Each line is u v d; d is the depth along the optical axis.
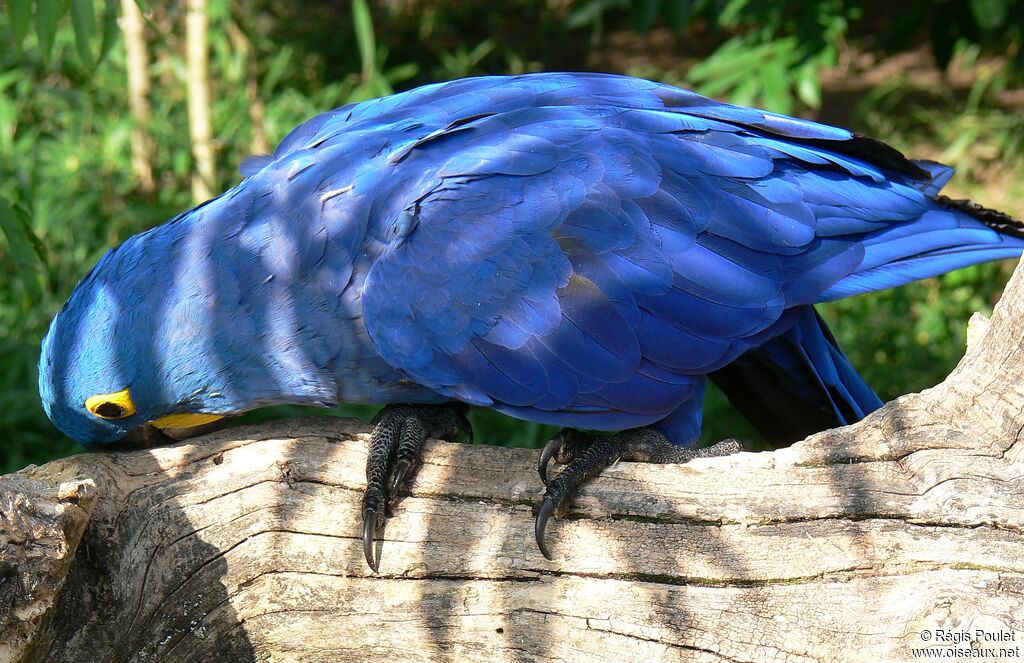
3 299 9.54
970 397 4.11
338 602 4.41
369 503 4.43
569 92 5.55
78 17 5.82
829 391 5.56
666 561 4.20
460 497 4.48
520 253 4.73
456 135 5.11
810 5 11.84
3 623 3.96
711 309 4.84
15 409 8.63
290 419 4.85
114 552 4.48
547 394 4.82
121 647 4.47
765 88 11.61
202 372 5.12
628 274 4.75
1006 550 3.90
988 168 12.80
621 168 4.89
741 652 4.09
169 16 11.59
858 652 3.96
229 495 4.50
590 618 4.21
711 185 4.96
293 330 5.04
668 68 15.66
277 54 14.41
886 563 4.01
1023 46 12.47
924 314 9.99
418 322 4.79
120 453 4.66
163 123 10.68
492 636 4.29
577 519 4.34
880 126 13.66
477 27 16.97
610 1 13.07
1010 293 4.02
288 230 5.00
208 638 4.46
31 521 3.96
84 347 5.05
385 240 4.92
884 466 4.16
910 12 12.77
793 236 4.97
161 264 5.05
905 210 5.27
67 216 9.77
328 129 5.74
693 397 5.14
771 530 4.14
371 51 11.70
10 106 10.62
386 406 5.20
